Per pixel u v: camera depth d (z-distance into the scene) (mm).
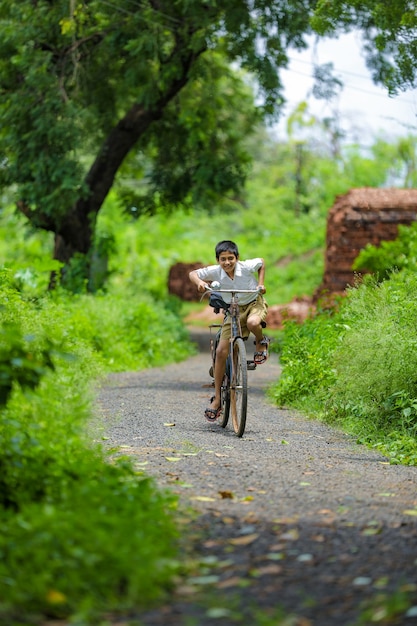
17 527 5730
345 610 5051
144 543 5594
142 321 24500
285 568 5750
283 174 69500
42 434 7398
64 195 26609
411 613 4941
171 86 28094
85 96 28859
